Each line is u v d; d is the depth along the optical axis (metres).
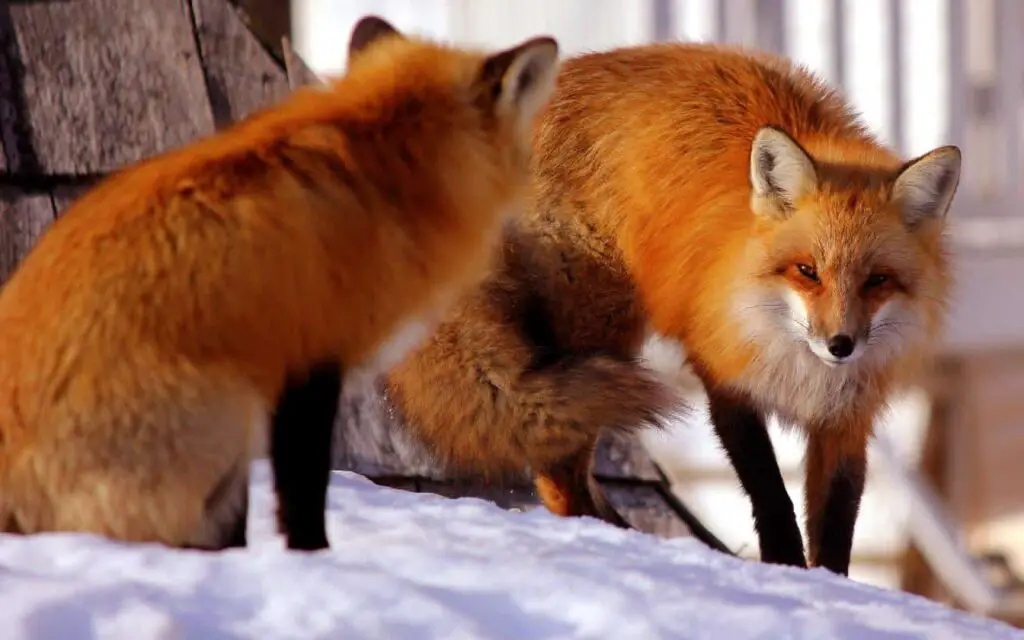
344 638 4.54
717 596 5.44
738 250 8.61
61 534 5.32
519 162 6.80
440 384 8.83
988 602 15.90
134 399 5.37
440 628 4.68
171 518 5.53
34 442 5.45
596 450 9.61
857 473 8.95
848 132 9.34
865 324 8.12
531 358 8.88
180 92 9.27
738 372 8.71
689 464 15.22
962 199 18.56
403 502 7.47
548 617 4.97
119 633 4.28
